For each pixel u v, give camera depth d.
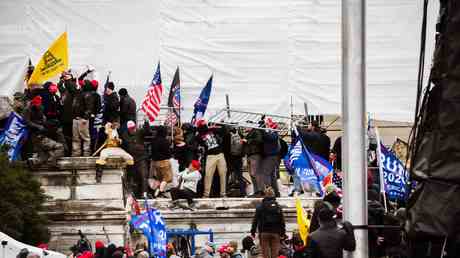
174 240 72.44
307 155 71.38
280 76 89.38
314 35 89.88
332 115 93.75
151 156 75.00
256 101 89.06
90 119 72.56
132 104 74.06
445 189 26.70
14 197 66.44
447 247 26.72
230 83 89.06
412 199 27.23
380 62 90.00
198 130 75.19
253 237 63.75
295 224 73.00
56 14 88.25
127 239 71.19
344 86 31.34
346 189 31.41
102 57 88.31
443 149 26.83
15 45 87.75
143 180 74.31
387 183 61.50
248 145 74.88
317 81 89.56
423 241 27.08
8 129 70.50
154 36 88.81
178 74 81.94
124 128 73.81
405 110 89.88
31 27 88.06
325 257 35.09
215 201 73.81
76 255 65.19
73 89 72.56
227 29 89.50
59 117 72.44
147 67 88.62
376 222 41.62
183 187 73.75
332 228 35.44
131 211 70.50
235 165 76.06
